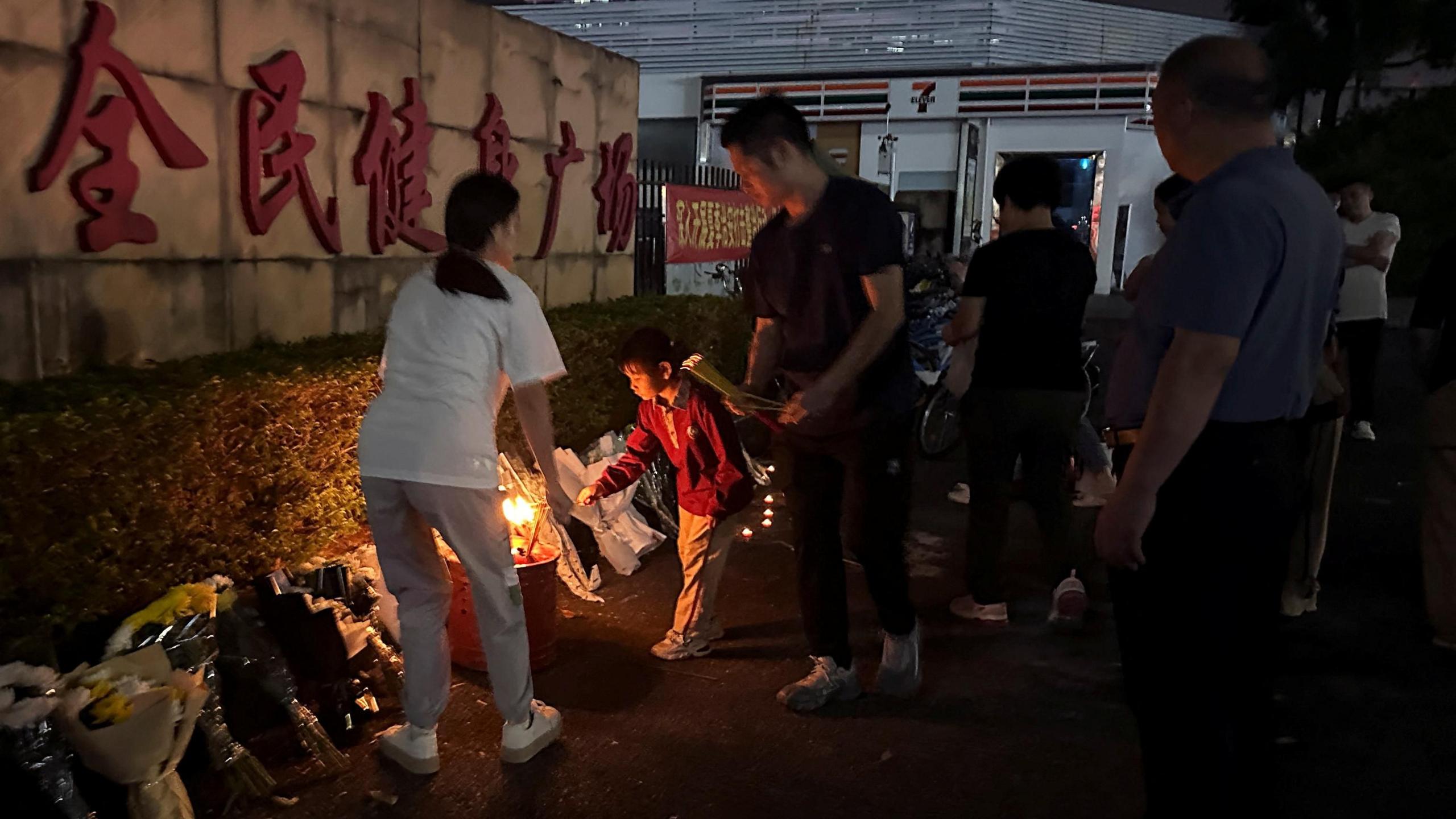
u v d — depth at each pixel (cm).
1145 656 230
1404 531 571
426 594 299
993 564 420
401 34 502
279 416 353
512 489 416
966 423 410
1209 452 214
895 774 312
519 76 607
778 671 381
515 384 290
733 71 1892
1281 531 219
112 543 290
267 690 302
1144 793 304
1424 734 340
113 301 360
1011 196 385
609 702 353
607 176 719
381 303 506
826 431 324
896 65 1853
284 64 425
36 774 236
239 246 414
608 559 485
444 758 314
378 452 284
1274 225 201
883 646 385
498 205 289
